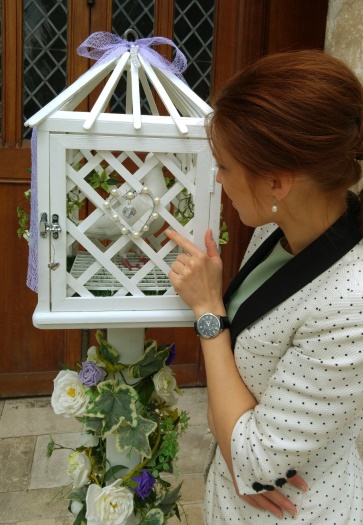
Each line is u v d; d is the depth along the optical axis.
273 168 0.69
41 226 0.82
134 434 0.96
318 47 2.12
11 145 2.12
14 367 2.36
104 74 0.94
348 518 0.82
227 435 0.80
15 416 2.27
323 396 0.69
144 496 1.00
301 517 0.80
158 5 2.08
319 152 0.67
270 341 0.78
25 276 2.26
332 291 0.71
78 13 2.05
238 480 0.77
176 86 0.90
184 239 0.86
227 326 0.85
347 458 0.85
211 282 0.86
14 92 2.07
